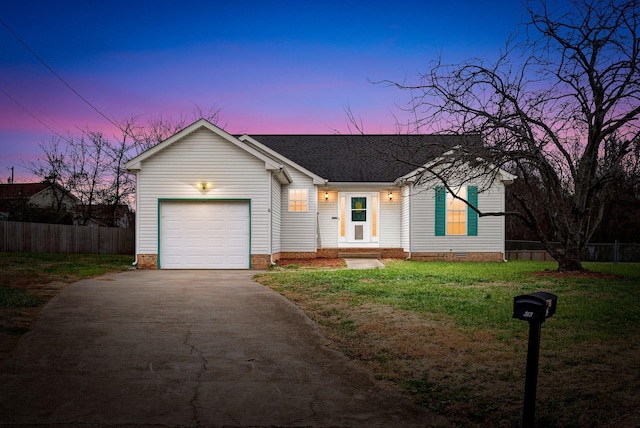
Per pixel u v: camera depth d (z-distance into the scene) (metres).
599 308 9.67
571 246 15.70
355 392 5.93
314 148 25.98
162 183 18.45
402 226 23.31
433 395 5.78
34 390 5.79
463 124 13.26
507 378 6.11
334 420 5.16
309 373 6.59
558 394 5.50
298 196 22.94
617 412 5.00
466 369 6.48
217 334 8.38
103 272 16.48
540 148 13.68
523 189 27.34
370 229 23.53
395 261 21.22
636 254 24.52
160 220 18.44
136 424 4.94
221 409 5.38
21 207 26.72
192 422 5.03
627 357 6.67
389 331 8.34
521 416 5.11
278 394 5.85
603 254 25.11
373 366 6.84
